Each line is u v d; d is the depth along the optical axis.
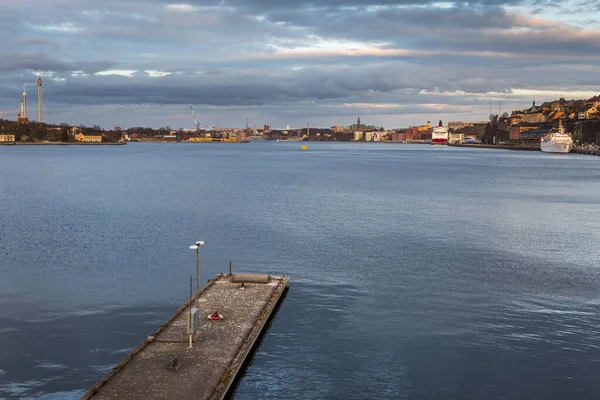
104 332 44.78
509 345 42.81
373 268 65.62
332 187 168.00
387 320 48.12
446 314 49.66
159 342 40.66
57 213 106.94
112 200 129.12
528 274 63.12
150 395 32.72
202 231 88.00
